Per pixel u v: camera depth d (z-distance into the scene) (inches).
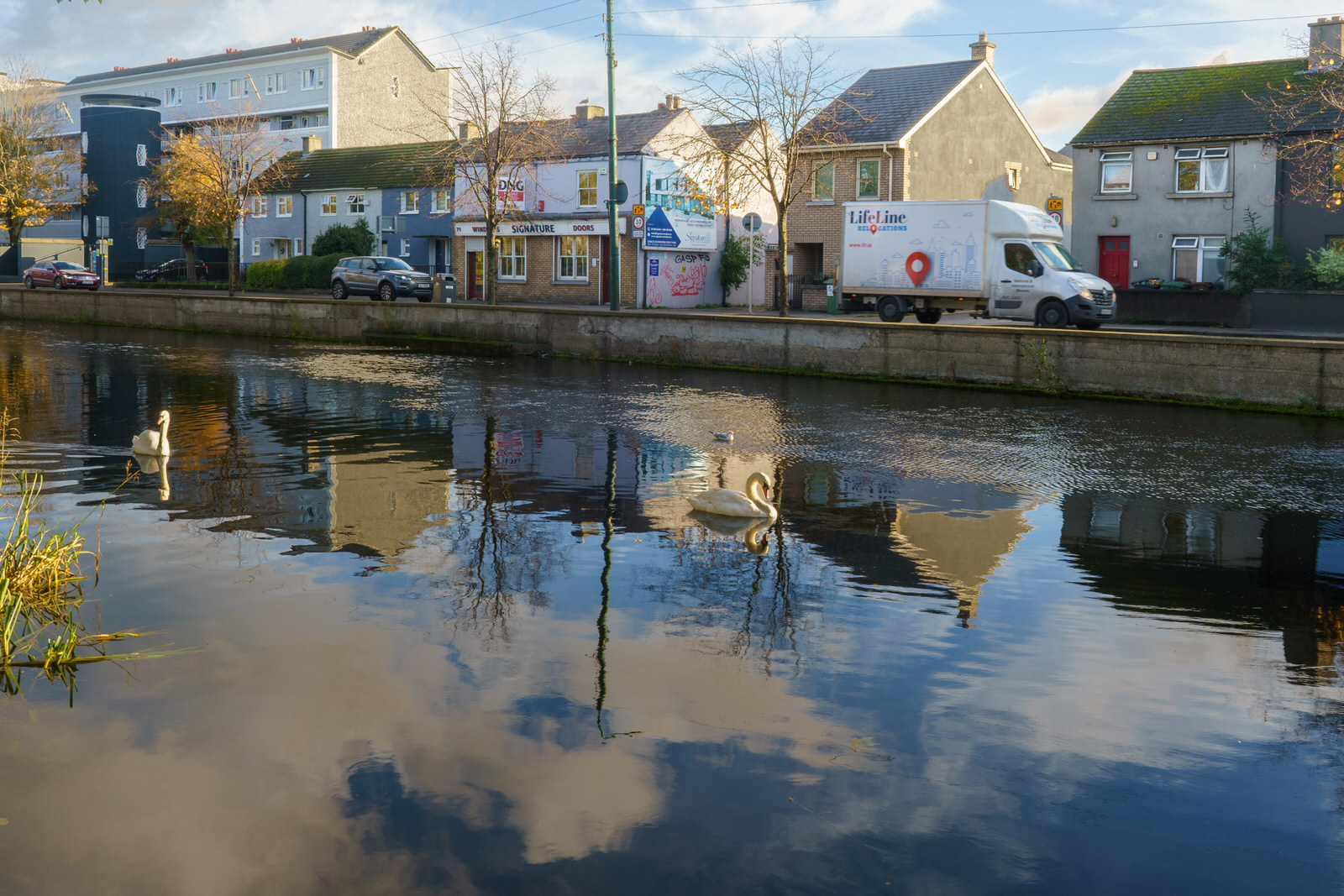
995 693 207.6
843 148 1512.1
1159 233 1370.6
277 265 2146.9
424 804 162.2
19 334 1237.7
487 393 716.0
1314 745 186.5
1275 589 281.4
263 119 2952.8
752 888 142.2
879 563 302.8
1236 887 144.7
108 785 167.2
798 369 859.4
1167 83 1446.9
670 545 318.7
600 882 142.9
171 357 965.2
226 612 249.6
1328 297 1178.0
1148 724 194.4
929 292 1090.1
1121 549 321.7
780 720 193.6
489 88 1445.6
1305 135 1254.9
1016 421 605.0
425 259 2092.8
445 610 253.8
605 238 1684.3
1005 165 1716.3
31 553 275.4
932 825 158.6
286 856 148.6
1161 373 691.4
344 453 474.6
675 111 1700.3
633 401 682.2
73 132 3309.5
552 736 185.8
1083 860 150.3
